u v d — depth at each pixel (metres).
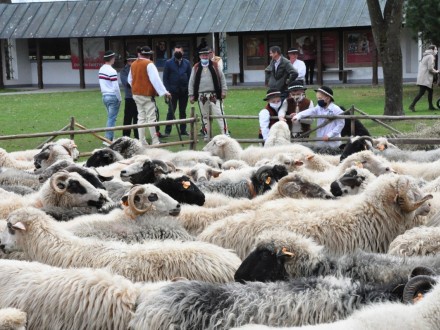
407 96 33.56
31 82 49.00
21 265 7.82
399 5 25.91
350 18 39.75
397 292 6.83
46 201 11.20
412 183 9.56
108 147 16.53
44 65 48.59
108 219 9.89
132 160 14.42
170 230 9.58
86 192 11.15
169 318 6.97
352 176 11.16
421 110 28.42
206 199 11.52
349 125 18.62
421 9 33.09
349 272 7.65
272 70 21.44
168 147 21.67
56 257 8.57
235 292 7.00
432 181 11.90
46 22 45.62
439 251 8.53
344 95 35.31
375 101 32.47
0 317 6.48
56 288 7.43
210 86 22.23
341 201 9.93
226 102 34.12
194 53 43.91
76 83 48.25
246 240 9.40
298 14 41.03
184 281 7.28
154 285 7.41
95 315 7.24
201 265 8.29
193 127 20.09
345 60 42.34
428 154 15.21
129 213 9.89
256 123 26.92
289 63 21.25
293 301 6.83
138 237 9.38
